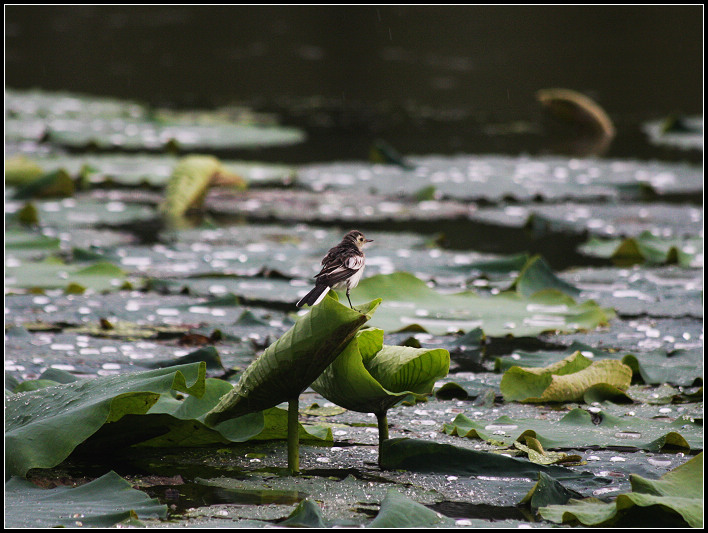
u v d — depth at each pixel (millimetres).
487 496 5566
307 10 46125
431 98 29344
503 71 33031
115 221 14883
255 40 39062
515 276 11977
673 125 25453
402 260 12586
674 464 6066
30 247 12875
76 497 5367
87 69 32875
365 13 44906
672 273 12227
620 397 7590
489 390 7766
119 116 25469
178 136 22812
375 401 5926
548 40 38281
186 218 15594
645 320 10023
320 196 17547
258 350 8891
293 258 12742
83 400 6059
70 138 22125
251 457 6281
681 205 16812
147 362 8266
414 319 9781
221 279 11578
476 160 21094
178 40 38719
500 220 15500
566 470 5930
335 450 6418
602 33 39375
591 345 9094
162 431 6359
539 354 8734
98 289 11023
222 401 6109
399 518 5051
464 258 12852
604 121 24953
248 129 24016
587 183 18547
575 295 11000
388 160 20531
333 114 27484
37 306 10203
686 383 7965
